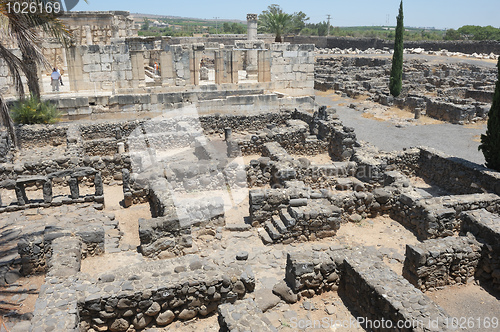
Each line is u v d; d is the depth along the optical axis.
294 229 9.34
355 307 6.98
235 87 23.56
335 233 9.80
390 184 12.16
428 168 14.84
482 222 8.67
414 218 10.35
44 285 6.36
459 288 8.12
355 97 32.84
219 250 8.72
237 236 9.44
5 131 16.06
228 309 5.86
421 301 6.03
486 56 49.06
